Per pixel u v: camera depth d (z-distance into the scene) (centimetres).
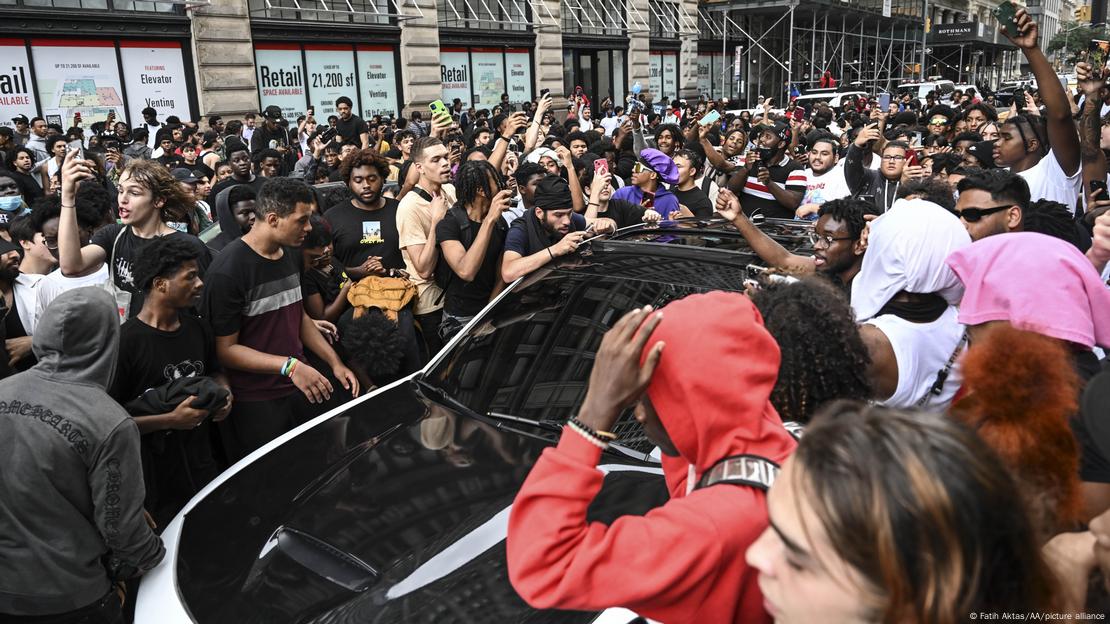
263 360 329
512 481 242
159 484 315
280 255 342
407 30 1761
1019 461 125
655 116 1625
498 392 295
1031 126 467
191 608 210
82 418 215
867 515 77
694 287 299
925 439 81
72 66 1239
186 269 291
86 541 225
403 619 189
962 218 290
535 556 113
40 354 220
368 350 378
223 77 1426
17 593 219
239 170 720
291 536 228
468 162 408
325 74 1638
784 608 89
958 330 225
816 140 610
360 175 461
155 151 1070
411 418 294
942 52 4672
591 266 335
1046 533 103
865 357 147
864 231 288
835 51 3562
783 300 150
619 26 2466
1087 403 112
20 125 1009
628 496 219
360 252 472
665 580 108
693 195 586
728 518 110
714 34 3041
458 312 425
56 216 379
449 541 214
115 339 227
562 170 618
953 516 76
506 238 405
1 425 213
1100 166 449
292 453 283
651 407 130
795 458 88
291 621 197
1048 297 184
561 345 301
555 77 2209
